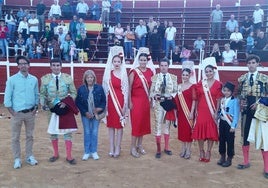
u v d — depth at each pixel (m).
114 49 6.05
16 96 5.17
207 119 5.54
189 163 5.71
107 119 6.00
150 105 6.28
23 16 16.75
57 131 5.46
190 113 5.80
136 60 6.28
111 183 4.77
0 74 13.79
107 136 7.71
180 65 13.84
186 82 5.90
